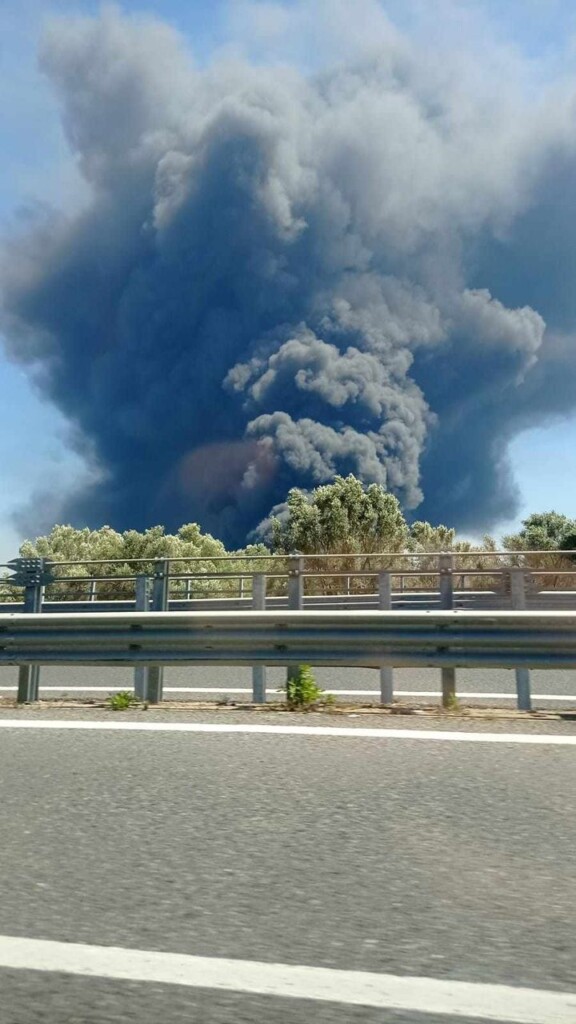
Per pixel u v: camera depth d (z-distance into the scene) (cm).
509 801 421
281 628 716
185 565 2531
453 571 845
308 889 305
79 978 237
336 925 273
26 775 482
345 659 705
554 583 2136
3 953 254
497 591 1422
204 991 229
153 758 525
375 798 428
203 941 262
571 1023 211
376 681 1107
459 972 239
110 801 426
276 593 2012
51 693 1012
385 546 2645
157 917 281
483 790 443
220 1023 212
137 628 741
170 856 342
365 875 319
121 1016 215
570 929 269
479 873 321
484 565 2420
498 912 283
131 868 328
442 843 357
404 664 696
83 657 752
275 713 694
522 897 297
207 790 446
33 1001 224
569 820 389
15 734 608
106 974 239
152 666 738
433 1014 216
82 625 748
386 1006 220
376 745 559
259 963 246
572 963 245
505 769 489
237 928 271
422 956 250
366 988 229
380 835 369
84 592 1265
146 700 773
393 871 324
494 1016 215
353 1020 213
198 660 730
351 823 386
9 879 317
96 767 501
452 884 310
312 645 713
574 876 318
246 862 335
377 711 704
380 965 244
